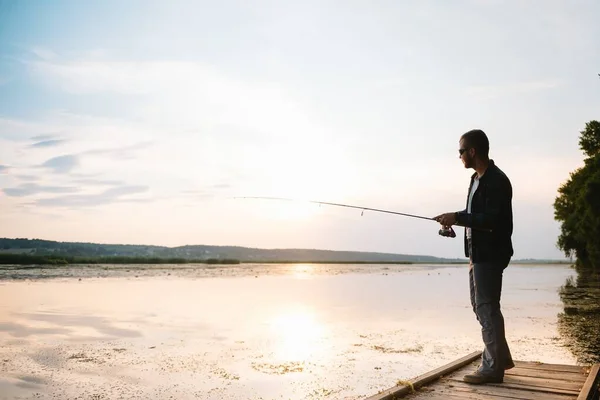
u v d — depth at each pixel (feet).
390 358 29.89
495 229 15.06
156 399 21.57
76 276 118.32
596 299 69.26
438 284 116.67
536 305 60.70
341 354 31.04
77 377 25.05
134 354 30.50
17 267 164.76
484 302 15.38
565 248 178.09
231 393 22.57
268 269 245.65
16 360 28.53
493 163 15.62
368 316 50.16
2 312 49.26
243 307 57.31
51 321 43.70
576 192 156.15
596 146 153.38
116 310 52.21
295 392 22.66
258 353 31.12
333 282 122.72
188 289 85.35
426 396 13.97
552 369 17.04
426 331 40.11
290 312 52.90
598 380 15.89
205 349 32.19
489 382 15.28
